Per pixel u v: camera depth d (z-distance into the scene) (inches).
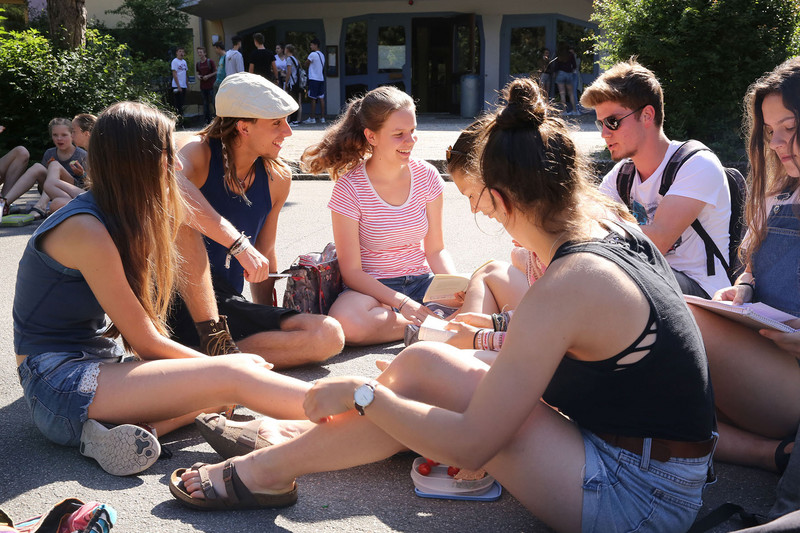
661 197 130.6
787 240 105.4
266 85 142.5
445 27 834.2
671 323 73.4
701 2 398.6
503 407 72.7
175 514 92.4
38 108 498.9
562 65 730.2
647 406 74.9
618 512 75.5
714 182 126.2
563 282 71.5
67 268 102.7
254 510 93.5
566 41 793.6
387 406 80.0
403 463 106.7
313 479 102.0
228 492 91.7
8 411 124.3
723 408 101.0
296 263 159.9
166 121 105.7
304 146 512.4
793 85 98.2
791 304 105.0
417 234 163.5
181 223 121.0
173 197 108.2
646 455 75.6
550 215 75.7
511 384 72.4
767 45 398.9
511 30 796.0
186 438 114.7
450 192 387.2
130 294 103.8
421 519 91.8
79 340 108.2
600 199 80.6
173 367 103.3
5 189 329.1
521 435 77.2
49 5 526.9
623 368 73.2
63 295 104.5
